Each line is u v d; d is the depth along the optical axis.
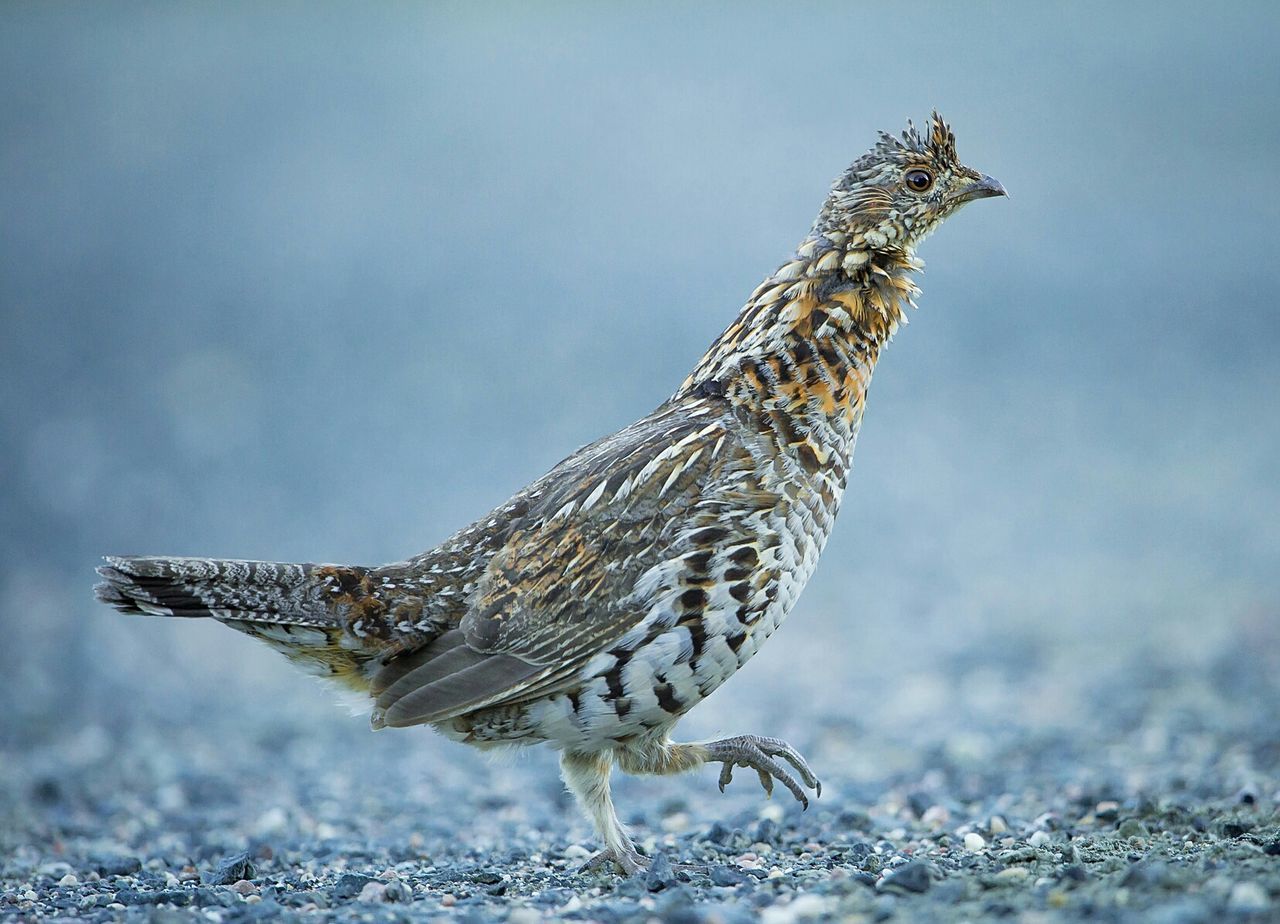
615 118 38.12
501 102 39.53
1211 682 12.17
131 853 8.55
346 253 29.67
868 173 7.60
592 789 7.12
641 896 6.37
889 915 5.64
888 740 11.57
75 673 14.43
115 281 27.64
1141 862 6.15
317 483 19.92
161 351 24.58
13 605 16.28
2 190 32.84
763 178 33.72
